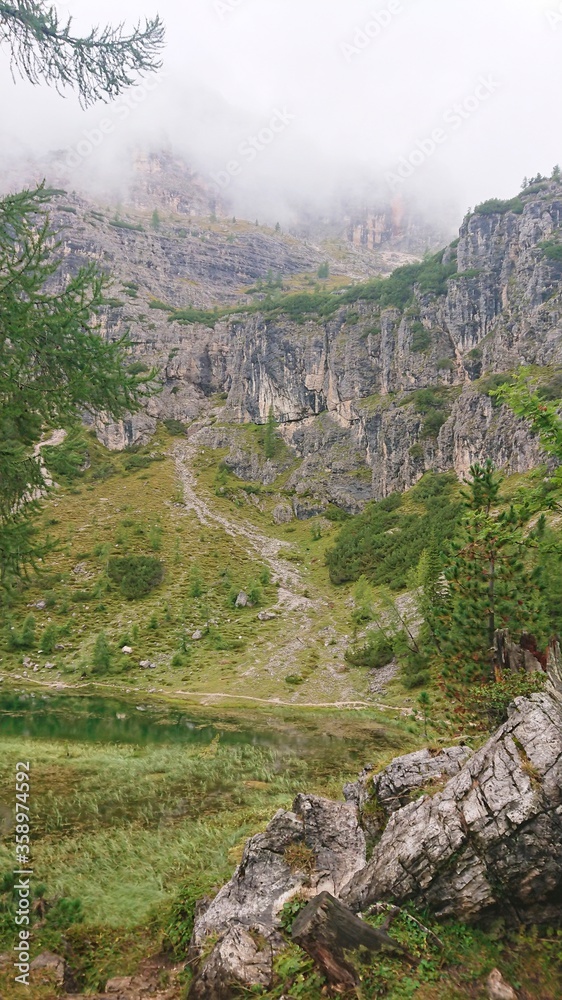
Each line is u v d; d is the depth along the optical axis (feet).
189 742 93.91
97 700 142.82
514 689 32.04
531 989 18.24
